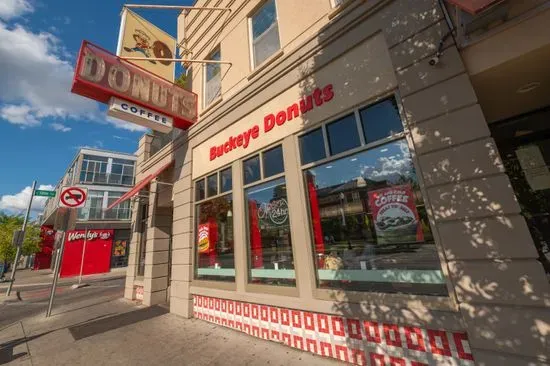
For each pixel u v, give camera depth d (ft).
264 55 20.71
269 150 17.97
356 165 13.56
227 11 24.76
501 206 9.05
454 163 10.14
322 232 14.34
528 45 9.16
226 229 20.31
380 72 13.00
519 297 8.40
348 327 12.54
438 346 10.09
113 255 97.40
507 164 13.93
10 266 127.95
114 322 21.95
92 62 19.52
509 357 8.39
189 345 16.06
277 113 17.57
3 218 102.68
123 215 106.93
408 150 11.89
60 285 61.36
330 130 14.75
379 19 13.24
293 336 14.60
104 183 107.76
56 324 22.56
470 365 9.36
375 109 13.19
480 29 9.80
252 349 14.74
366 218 12.86
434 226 10.52
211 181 22.75
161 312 24.26
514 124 13.99
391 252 11.85
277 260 16.31
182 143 26.81
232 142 20.67
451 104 10.48
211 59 26.76
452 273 9.72
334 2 16.12
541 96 12.21
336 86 14.62
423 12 11.78
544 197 12.92
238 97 20.52
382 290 11.85
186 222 23.82
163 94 23.82
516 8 9.08
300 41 17.42
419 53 11.60
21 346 17.54
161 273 28.91
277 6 19.56
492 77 10.55
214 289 20.04
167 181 29.17
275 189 17.20
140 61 22.89
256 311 16.84
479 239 9.28
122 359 14.62
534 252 8.33
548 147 13.15
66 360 14.85
